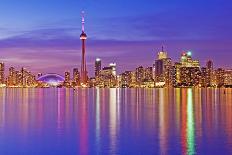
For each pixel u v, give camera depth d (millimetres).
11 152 43156
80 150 43531
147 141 48844
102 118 78875
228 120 74000
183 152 41938
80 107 114750
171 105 124938
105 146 45688
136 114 88875
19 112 94312
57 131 58594
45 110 101688
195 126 64125
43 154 41938
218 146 45094
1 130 59938
